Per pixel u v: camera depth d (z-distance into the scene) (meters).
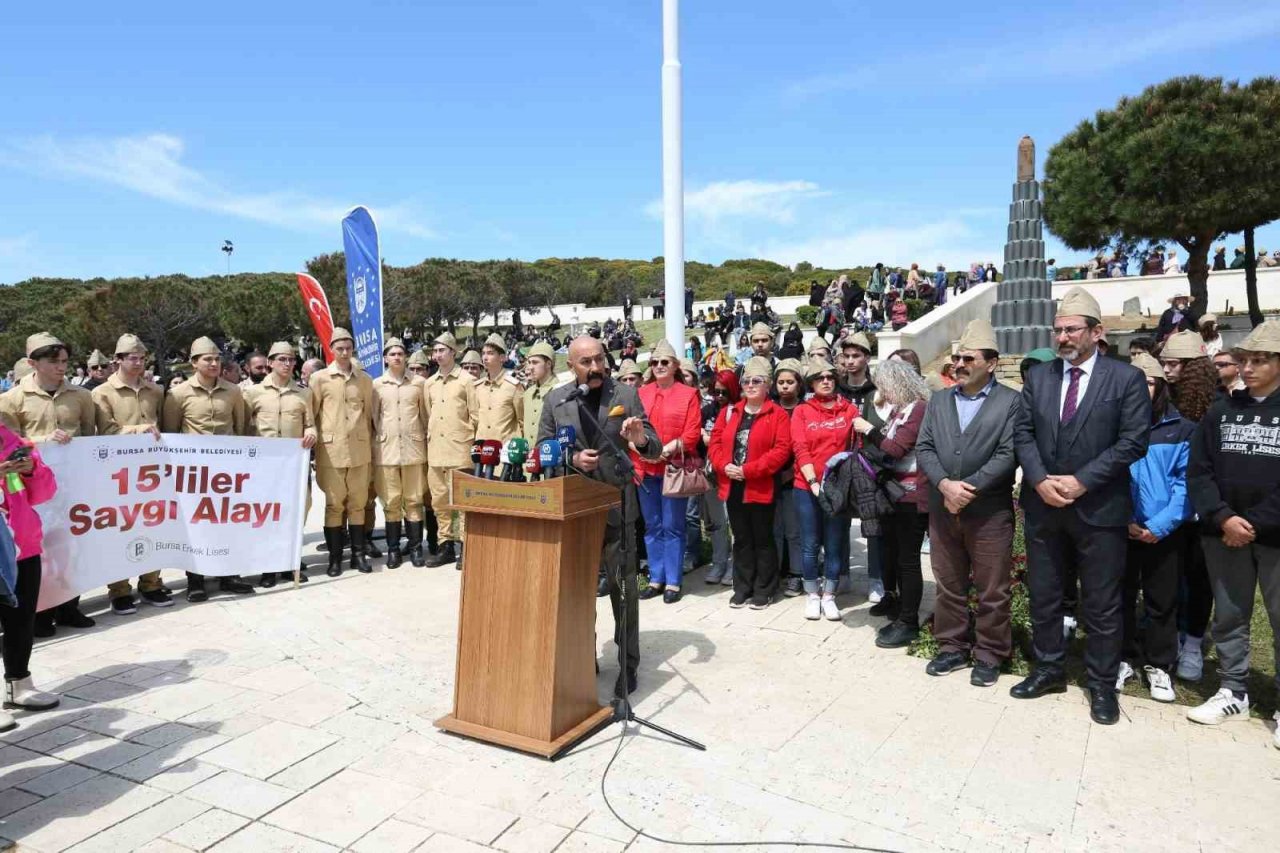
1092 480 4.00
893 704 4.30
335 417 6.90
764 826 3.16
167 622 5.76
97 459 5.73
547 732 3.71
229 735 3.96
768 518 5.93
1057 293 27.88
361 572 7.13
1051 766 3.63
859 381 6.02
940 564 4.75
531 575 3.76
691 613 5.91
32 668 4.87
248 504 6.44
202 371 6.48
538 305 53.81
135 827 3.19
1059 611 4.37
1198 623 4.55
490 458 4.17
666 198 7.38
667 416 6.04
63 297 72.44
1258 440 3.87
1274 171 18.38
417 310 46.28
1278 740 3.78
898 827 3.16
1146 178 19.05
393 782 3.50
